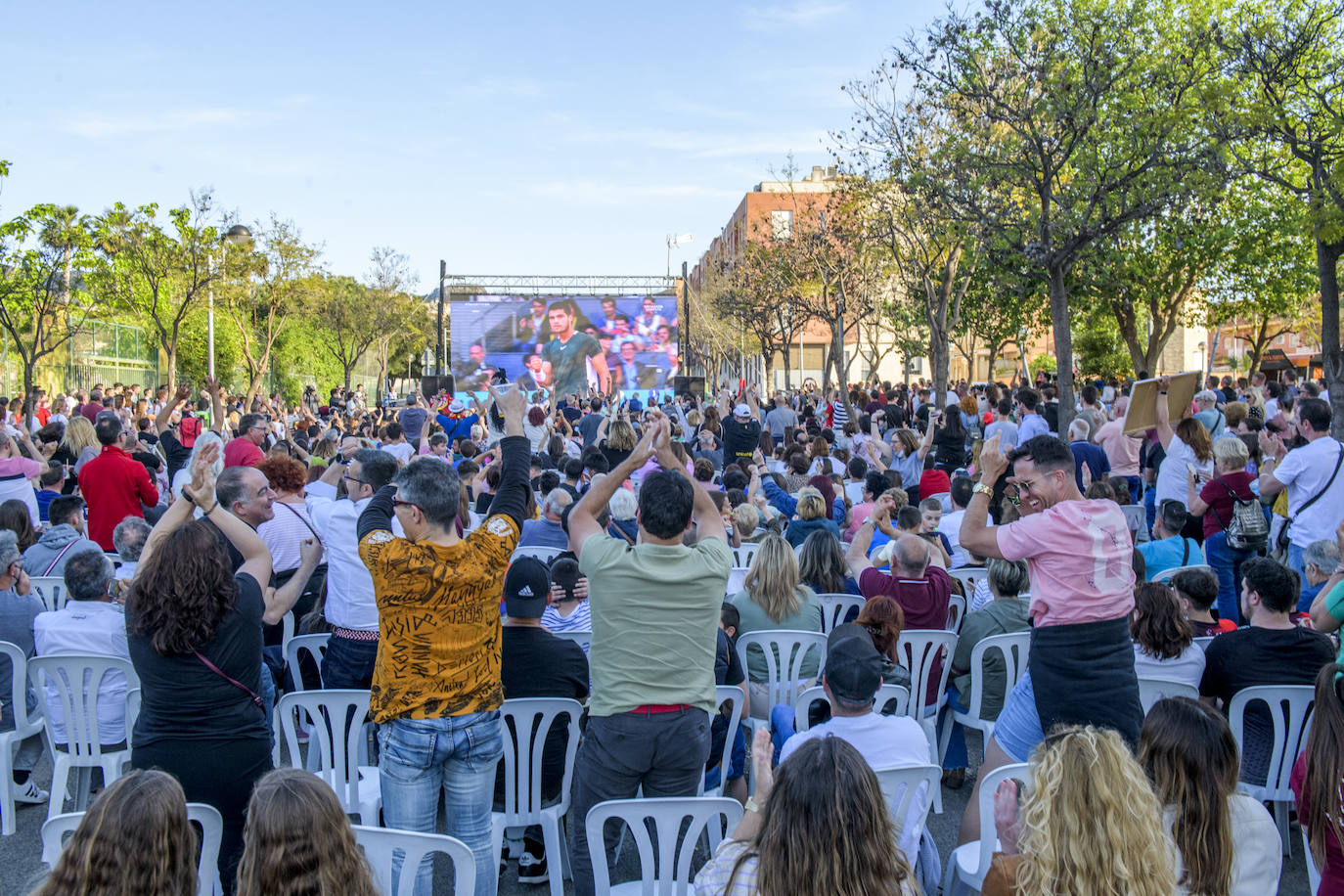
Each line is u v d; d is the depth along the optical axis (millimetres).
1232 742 2777
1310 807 2947
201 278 23922
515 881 4273
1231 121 12523
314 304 35500
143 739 3293
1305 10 13391
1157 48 14047
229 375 33750
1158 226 21953
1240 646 4363
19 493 8016
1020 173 13250
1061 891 2355
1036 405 10906
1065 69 12898
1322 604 4484
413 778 3270
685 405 26438
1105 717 3525
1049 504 3654
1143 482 10531
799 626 5090
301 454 10055
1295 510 6426
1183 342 42125
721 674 4527
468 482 8141
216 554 3312
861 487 10055
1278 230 22266
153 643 3227
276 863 2326
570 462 8977
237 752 3332
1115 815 2348
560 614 5191
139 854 2285
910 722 3480
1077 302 26344
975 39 13305
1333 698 2945
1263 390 15828
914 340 35594
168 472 11656
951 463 12047
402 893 2820
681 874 3129
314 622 5480
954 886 3633
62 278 20797
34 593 5852
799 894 2213
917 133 18406
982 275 24797
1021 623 4969
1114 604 3557
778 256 31297
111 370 27969
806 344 55250
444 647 3266
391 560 3201
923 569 5219
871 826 2248
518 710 3889
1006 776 3375
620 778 3340
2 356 22922
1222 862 2695
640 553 3354
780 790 2311
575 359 33188
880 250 23516
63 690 4301
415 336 48000
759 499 8625
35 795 4922
